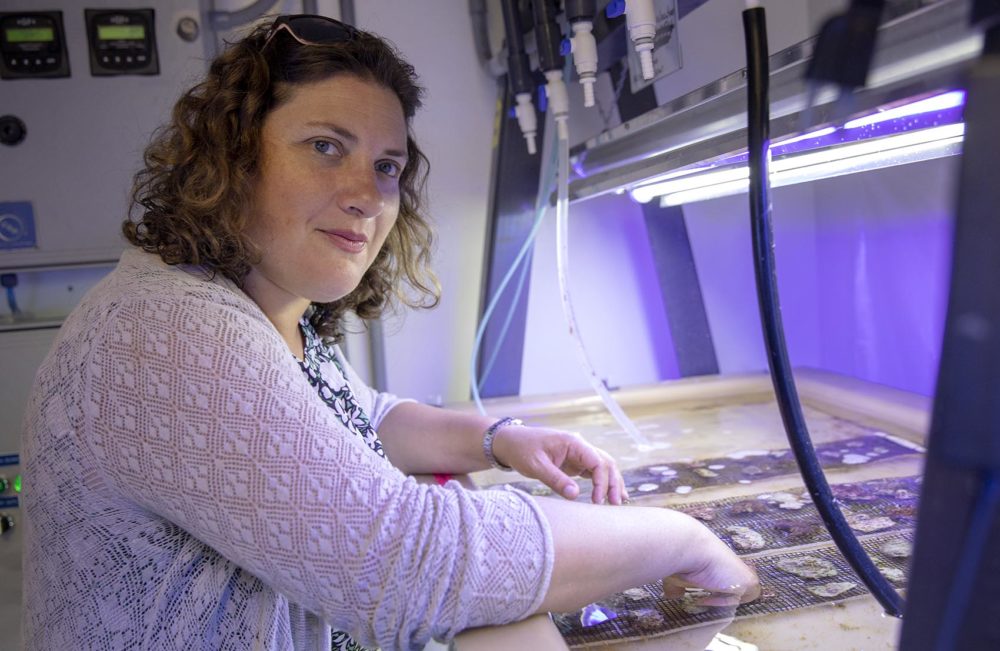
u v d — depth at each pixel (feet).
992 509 1.43
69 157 5.76
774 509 3.92
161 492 2.61
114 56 5.74
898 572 3.11
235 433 2.56
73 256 5.85
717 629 2.90
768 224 2.53
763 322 2.58
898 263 5.59
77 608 2.93
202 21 5.85
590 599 2.88
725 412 5.90
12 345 5.77
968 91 1.42
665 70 4.04
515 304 6.61
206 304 2.77
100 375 2.67
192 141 3.10
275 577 2.58
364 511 2.57
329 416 2.77
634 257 6.94
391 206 3.48
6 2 5.59
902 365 5.68
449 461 4.47
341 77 3.14
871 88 2.46
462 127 6.64
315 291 3.30
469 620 2.68
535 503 2.95
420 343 6.78
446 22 6.52
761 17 2.46
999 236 1.38
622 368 7.07
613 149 4.88
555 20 5.08
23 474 3.05
